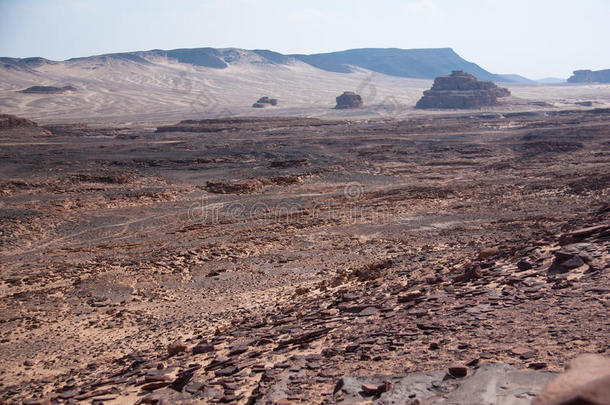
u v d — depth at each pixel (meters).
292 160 85.25
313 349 9.30
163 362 11.13
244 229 43.50
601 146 99.44
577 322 7.68
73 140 134.38
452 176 75.88
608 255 12.06
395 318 10.55
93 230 44.84
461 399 5.06
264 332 12.49
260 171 77.00
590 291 9.50
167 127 159.62
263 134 143.75
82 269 31.55
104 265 32.44
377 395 5.91
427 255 26.55
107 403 8.45
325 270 28.14
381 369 6.95
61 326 20.92
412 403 5.20
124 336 18.56
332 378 7.04
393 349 7.96
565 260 12.26
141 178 69.88
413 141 119.50
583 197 48.62
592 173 66.69
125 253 36.47
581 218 26.84
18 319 21.97
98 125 187.50
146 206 54.72
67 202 53.91
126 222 47.59
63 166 77.75
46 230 44.81
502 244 24.19
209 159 87.62
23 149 105.31
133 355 14.44
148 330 18.80
